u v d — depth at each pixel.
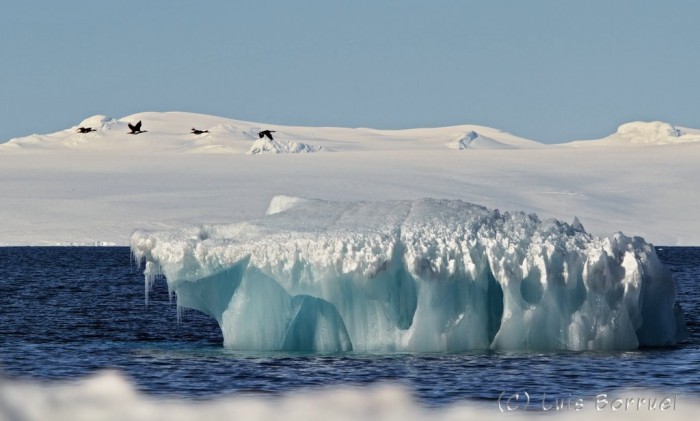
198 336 143.25
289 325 114.50
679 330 126.06
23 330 148.62
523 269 113.06
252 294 114.44
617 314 115.38
